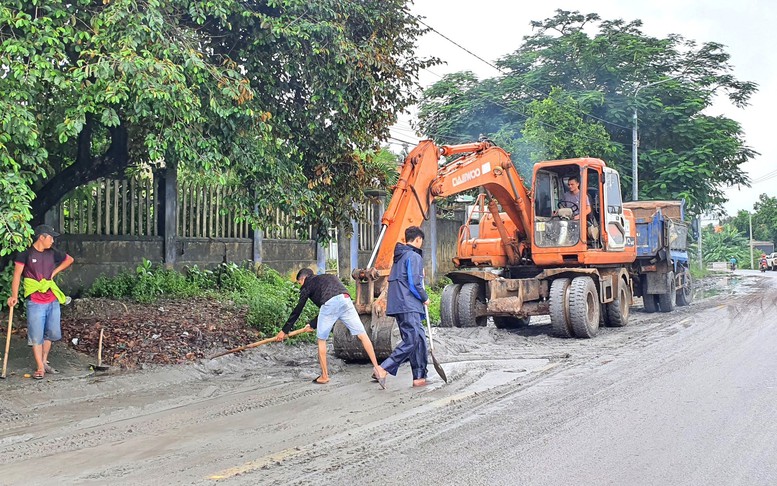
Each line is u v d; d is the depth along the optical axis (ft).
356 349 32.91
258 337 37.35
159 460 18.61
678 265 66.85
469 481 16.76
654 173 102.01
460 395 26.48
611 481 16.75
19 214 25.00
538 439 20.33
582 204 45.96
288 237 55.98
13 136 26.16
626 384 28.22
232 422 22.67
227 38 32.96
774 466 17.76
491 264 48.67
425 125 100.01
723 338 41.32
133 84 26.89
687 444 19.71
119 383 28.40
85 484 16.78
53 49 25.75
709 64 109.50
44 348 29.35
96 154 40.40
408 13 37.45
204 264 47.65
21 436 21.12
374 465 18.01
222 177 29.86
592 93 95.76
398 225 34.91
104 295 39.65
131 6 27.63
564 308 43.52
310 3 31.83
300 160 36.94
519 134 91.71
